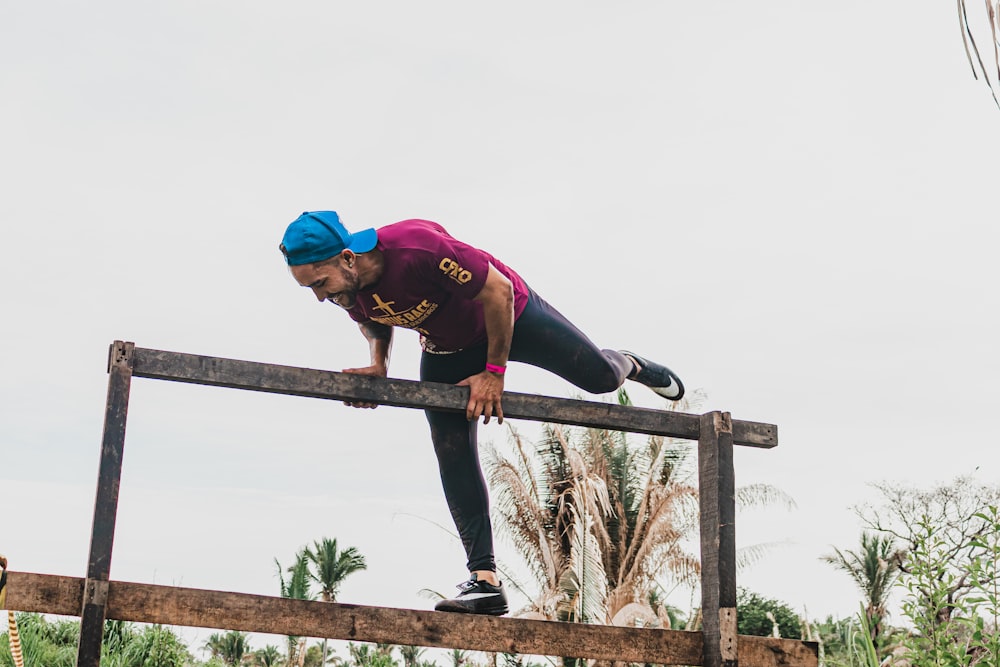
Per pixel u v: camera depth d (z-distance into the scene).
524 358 5.46
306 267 4.84
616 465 23.20
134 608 4.04
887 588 24.84
